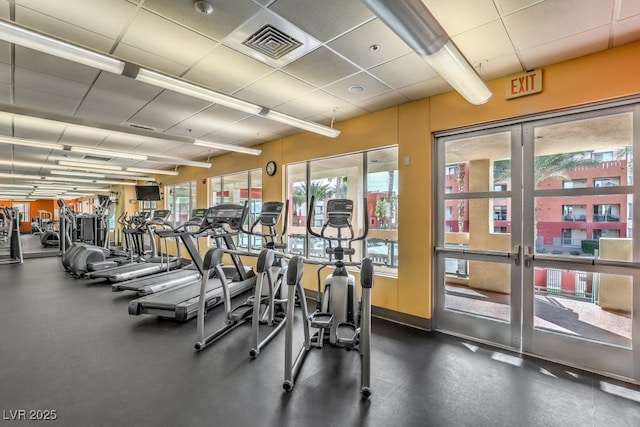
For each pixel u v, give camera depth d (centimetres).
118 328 402
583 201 320
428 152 414
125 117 512
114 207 1503
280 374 290
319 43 287
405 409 241
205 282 353
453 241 411
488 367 310
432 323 414
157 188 805
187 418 226
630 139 295
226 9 239
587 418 233
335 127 532
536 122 344
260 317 420
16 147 700
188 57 313
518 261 354
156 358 320
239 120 527
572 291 326
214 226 428
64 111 482
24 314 455
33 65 332
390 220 493
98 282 668
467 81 283
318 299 377
